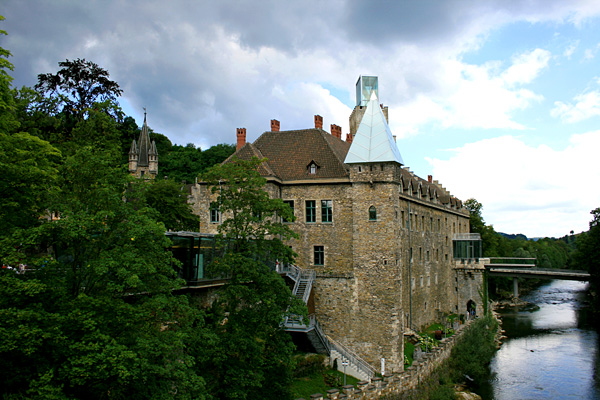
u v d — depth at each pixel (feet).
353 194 140.46
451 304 241.35
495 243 344.90
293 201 147.43
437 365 140.46
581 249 257.14
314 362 119.03
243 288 87.86
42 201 64.59
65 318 56.13
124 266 61.57
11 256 54.39
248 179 93.56
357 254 138.00
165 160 353.92
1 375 55.06
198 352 79.41
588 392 139.13
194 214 208.44
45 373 53.67
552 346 195.11
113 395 64.08
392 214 136.67
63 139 116.98
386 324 133.39
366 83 192.85
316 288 140.36
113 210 65.05
